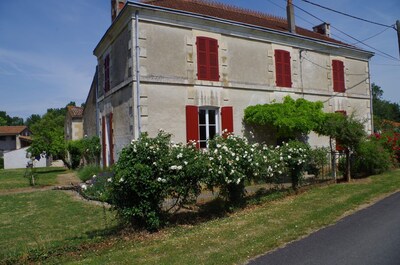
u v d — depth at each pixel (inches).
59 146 895.1
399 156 591.2
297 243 206.1
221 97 507.8
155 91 450.0
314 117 499.5
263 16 714.2
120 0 545.3
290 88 596.1
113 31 517.7
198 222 274.4
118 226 261.4
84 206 363.6
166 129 453.4
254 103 547.2
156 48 453.7
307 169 416.5
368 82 752.3
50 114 2066.9
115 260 185.9
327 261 174.2
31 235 258.7
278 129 531.2
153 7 444.8
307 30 801.6
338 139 466.6
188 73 478.3
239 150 308.5
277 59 582.9
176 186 255.0
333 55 681.0
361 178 482.0
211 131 504.4
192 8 562.9
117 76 509.7
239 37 536.1
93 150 649.6
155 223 243.8
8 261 188.7
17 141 1862.7
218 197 316.8
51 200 414.0
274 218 267.9
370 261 172.1
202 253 191.8
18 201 419.5
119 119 501.7
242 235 224.1
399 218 255.8
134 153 248.7
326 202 320.2
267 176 339.6
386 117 1792.6
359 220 254.8
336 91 677.9
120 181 230.2
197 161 262.7
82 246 212.8
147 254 194.2
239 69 532.1
